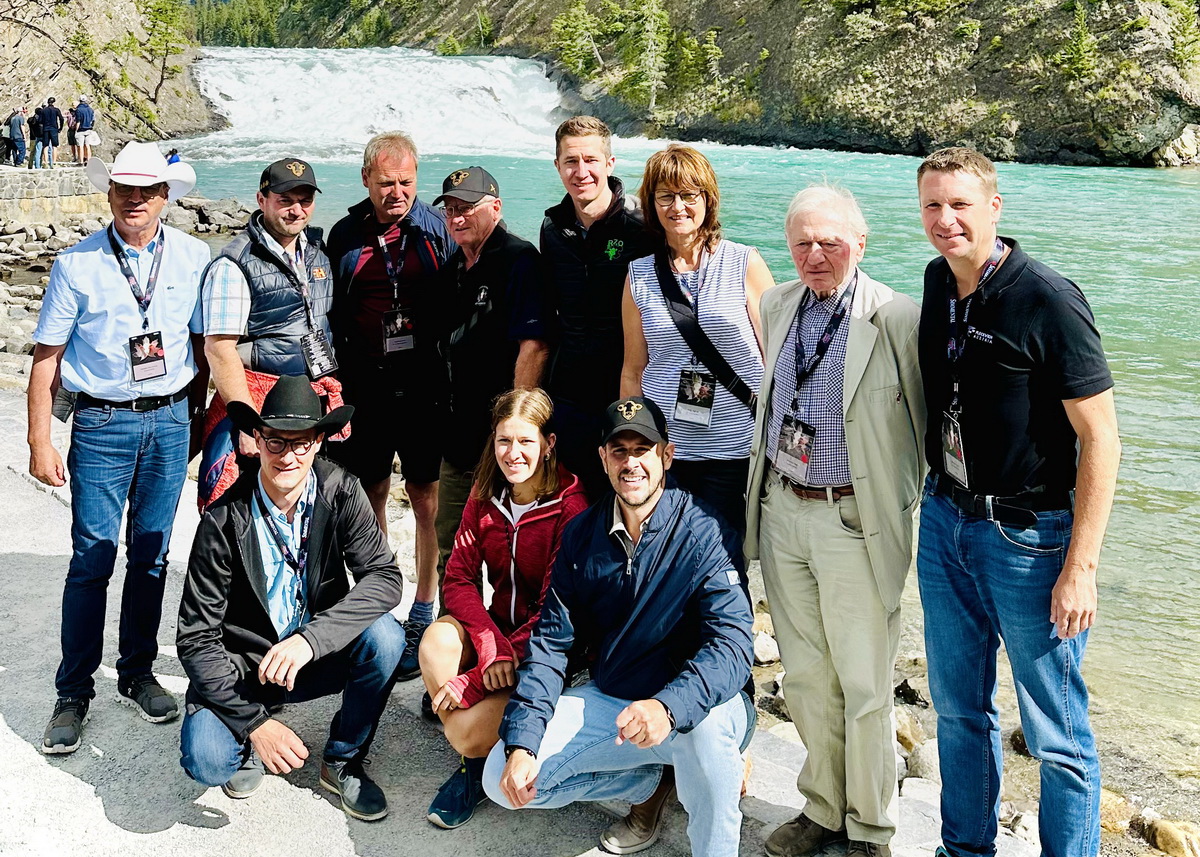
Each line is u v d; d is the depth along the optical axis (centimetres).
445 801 317
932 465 288
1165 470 870
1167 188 3188
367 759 351
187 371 380
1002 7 4700
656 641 300
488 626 319
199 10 13588
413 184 411
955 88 4725
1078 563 254
